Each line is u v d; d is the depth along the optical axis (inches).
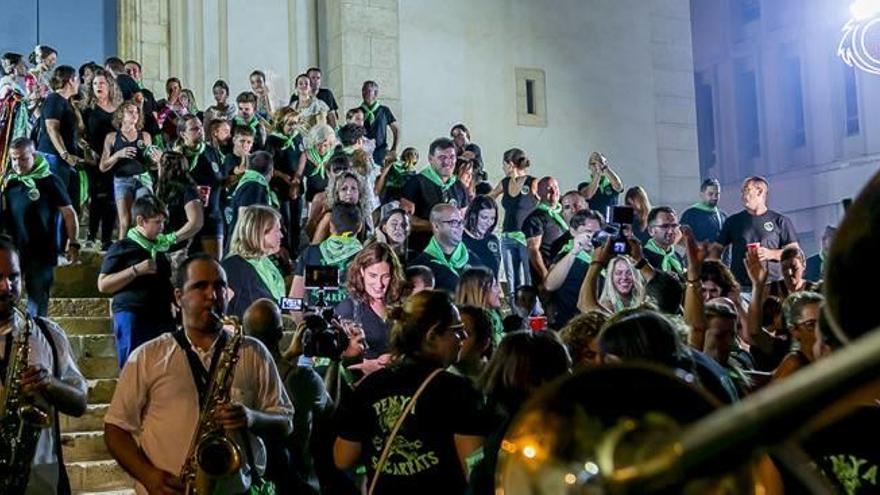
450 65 1021.8
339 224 484.1
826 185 1507.1
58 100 608.7
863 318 74.3
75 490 427.8
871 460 181.9
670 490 58.8
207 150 632.4
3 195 499.8
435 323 242.4
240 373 279.3
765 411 51.2
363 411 241.1
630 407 84.5
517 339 242.2
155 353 275.7
